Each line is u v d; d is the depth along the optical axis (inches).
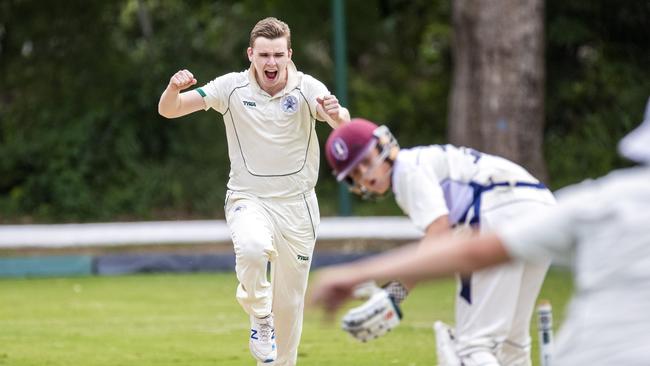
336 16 1907.0
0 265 1549.0
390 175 485.7
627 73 2250.2
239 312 1155.3
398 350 892.6
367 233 1684.3
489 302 514.9
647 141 298.0
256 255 652.7
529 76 1851.6
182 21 2306.8
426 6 2437.3
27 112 2279.8
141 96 2250.2
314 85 691.4
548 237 298.4
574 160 2187.5
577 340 298.8
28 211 2201.0
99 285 1422.2
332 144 473.4
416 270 305.4
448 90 2415.1
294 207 690.8
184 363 844.6
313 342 933.8
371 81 2475.4
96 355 884.0
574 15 2251.5
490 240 301.9
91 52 2263.8
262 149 686.5
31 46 2284.7
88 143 2229.3
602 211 293.6
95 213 2193.7
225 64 2310.5
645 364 285.0
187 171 2250.2
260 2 2336.4
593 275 294.4
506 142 1851.6
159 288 1380.4
